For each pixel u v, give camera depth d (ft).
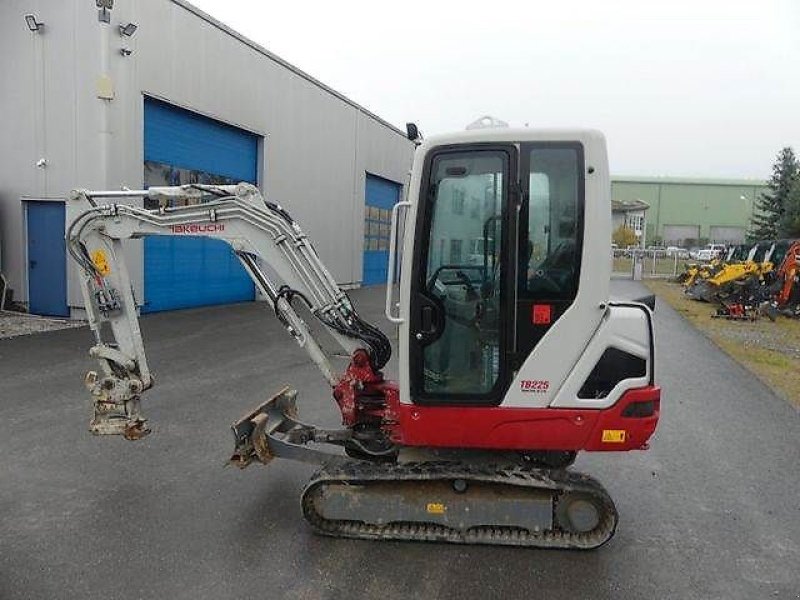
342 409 14.71
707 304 60.49
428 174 12.82
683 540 13.82
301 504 13.37
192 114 46.52
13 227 40.37
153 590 11.35
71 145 38.68
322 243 67.92
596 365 12.70
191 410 22.34
